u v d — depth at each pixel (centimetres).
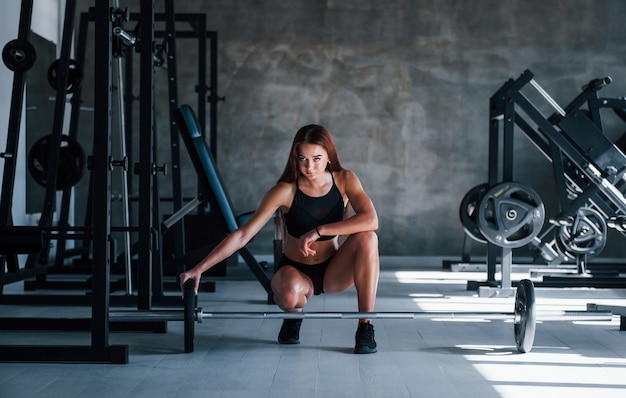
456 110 851
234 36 851
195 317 313
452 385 268
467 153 852
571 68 848
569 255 589
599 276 572
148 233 366
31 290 559
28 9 466
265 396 252
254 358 311
